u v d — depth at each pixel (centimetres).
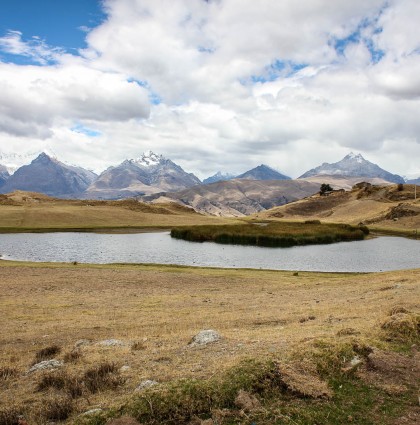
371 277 4019
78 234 11344
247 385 905
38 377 1198
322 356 1064
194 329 2006
